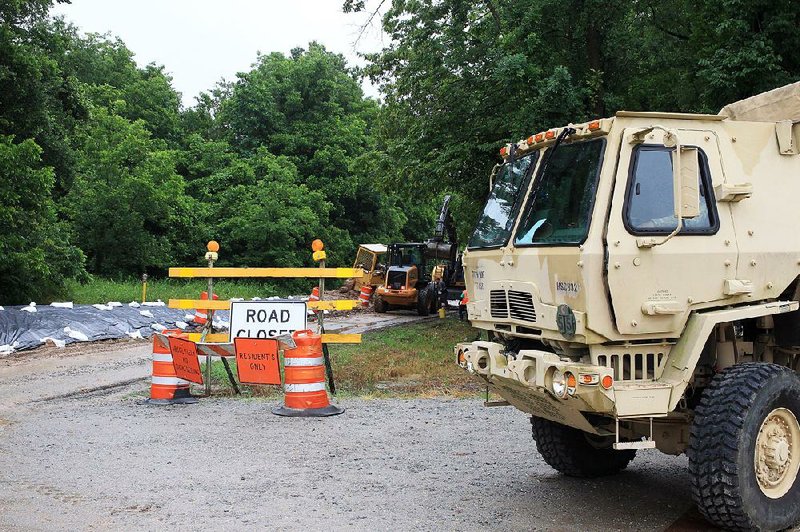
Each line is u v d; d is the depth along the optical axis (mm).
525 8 20188
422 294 32250
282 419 10281
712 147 6109
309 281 47656
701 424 5652
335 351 18484
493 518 6172
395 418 10344
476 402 11594
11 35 24031
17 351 17859
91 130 36188
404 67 22391
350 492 6879
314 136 54000
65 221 37031
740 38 16453
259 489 6969
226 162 50656
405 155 22922
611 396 5449
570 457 7230
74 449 8531
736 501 5492
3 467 7754
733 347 6316
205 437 9148
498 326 6727
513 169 6902
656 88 21500
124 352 17922
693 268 5836
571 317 5648
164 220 41344
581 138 6090
